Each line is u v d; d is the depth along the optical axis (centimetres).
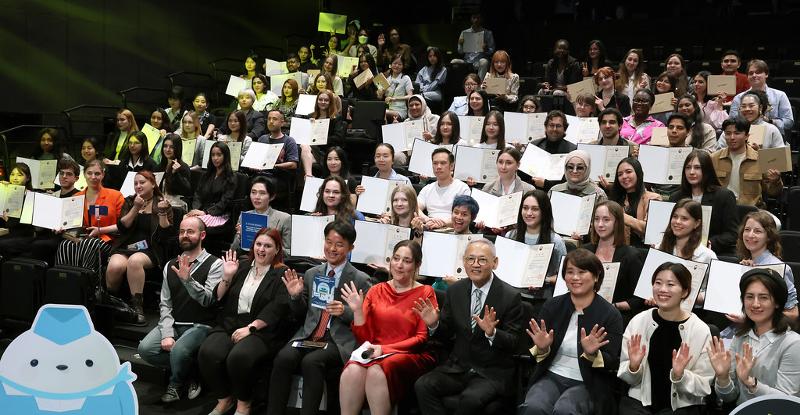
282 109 1087
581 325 500
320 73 1185
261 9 1496
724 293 518
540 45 1401
